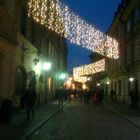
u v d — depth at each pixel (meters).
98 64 61.25
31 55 28.38
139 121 20.22
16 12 22.77
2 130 14.61
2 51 19.12
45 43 37.47
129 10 37.75
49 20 28.20
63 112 28.50
